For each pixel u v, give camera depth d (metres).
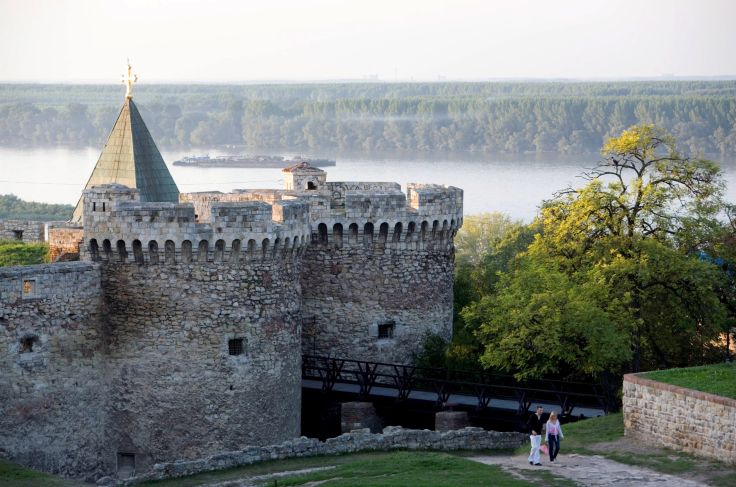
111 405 65.38
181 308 64.62
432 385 76.25
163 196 78.62
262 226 65.44
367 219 77.56
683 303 75.81
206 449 65.31
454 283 90.81
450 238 80.88
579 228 77.44
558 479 52.53
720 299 78.81
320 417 75.19
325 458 60.62
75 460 63.75
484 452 64.06
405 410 73.69
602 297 73.44
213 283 64.94
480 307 76.56
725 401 53.78
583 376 76.25
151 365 64.88
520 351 71.69
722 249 78.50
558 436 56.25
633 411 59.00
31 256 81.00
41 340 61.97
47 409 62.38
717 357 79.56
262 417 66.62
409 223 78.44
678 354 78.69
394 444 62.88
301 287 75.00
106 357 65.19
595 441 59.66
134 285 64.69
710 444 54.72
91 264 64.31
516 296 73.25
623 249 75.75
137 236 63.94
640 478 52.59
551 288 72.31
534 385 76.12
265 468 58.72
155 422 65.12
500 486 50.41
